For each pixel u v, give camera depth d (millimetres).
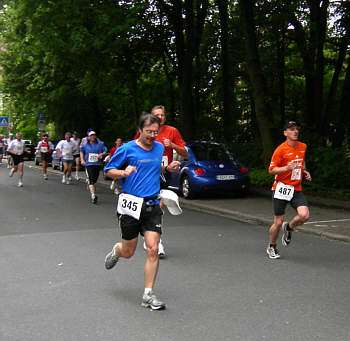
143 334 4113
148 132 4852
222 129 21938
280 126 21484
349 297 5125
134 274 6039
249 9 15094
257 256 7020
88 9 16859
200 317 4523
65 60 18844
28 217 10617
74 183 19453
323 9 17000
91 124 32594
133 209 4816
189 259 6836
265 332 4145
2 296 5191
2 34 29391
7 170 26562
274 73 21203
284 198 6734
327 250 7457
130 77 22297
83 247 7570
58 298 5113
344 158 13625
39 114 32062
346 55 18719
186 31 19094
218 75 25234
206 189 13430
